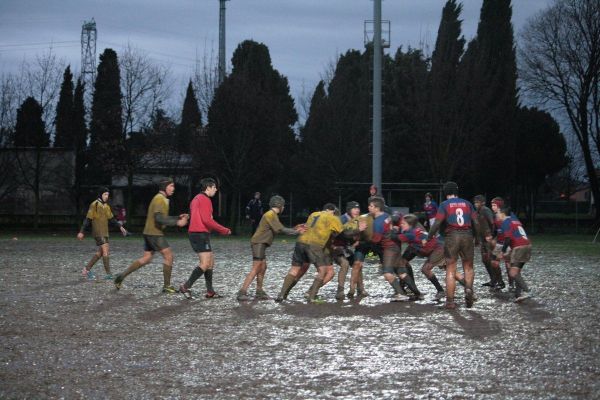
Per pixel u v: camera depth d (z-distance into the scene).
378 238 12.61
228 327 9.77
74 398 6.34
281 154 49.75
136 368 7.41
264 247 12.69
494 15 49.44
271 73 63.91
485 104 46.59
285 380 6.91
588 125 50.47
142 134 49.16
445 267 12.35
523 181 61.84
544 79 50.00
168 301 12.35
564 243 33.38
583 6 48.44
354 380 6.90
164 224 13.28
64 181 50.25
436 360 7.73
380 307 11.73
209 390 6.57
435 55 47.62
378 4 29.80
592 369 7.29
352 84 57.28
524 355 7.96
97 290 13.84
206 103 51.34
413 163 49.41
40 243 31.36
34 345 8.56
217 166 45.59
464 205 11.66
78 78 51.94
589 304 11.98
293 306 11.84
